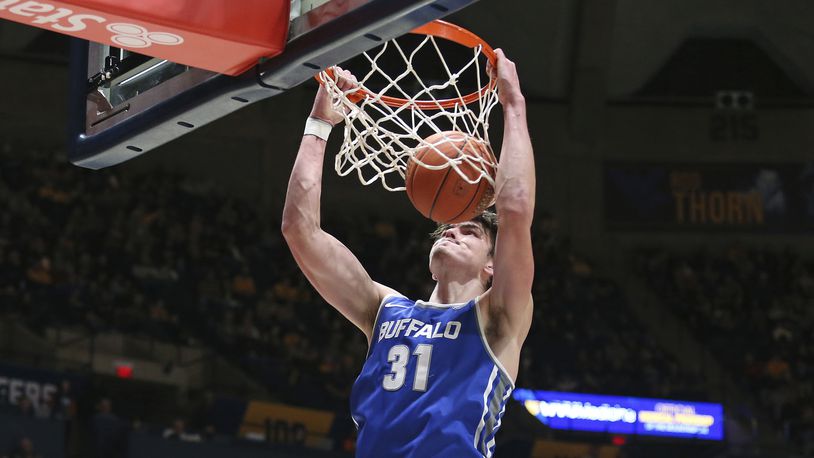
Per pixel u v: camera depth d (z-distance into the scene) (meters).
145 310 15.51
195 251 17.75
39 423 12.34
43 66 19.61
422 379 2.84
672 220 22.86
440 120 3.32
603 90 22.50
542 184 22.64
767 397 19.00
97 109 3.44
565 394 17.12
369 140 3.67
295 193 3.20
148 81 3.25
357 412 2.93
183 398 14.90
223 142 20.83
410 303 3.08
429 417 2.77
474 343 2.85
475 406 2.77
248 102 3.04
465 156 3.01
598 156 22.91
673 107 23.02
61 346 14.09
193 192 19.56
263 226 19.95
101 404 13.20
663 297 21.75
